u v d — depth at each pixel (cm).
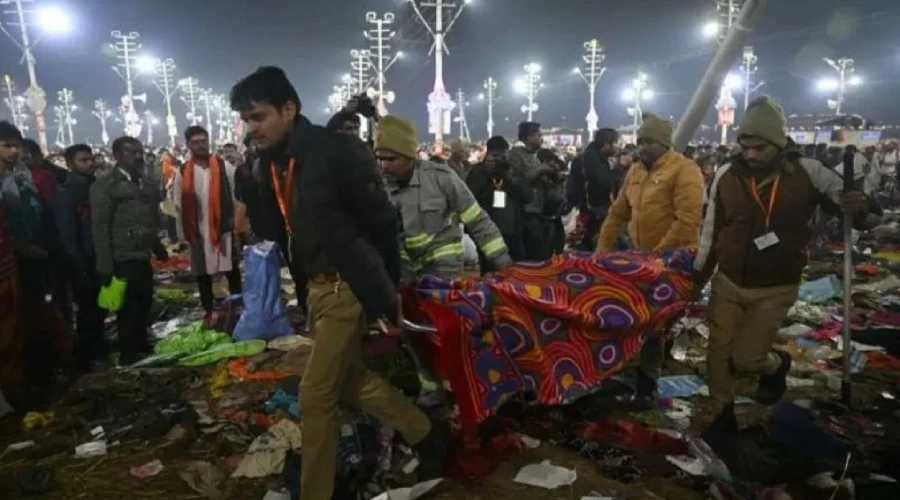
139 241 607
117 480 407
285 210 332
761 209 398
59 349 600
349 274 318
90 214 652
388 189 444
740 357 418
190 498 387
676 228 488
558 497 376
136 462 428
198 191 732
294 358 600
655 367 482
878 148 2272
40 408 518
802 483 378
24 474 408
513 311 410
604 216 828
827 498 363
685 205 487
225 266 751
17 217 571
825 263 1062
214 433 464
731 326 417
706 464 398
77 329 669
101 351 660
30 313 586
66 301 696
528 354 413
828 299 799
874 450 411
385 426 425
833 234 1281
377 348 529
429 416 407
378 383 368
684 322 659
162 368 594
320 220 314
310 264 338
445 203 448
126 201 599
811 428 421
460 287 409
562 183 823
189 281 1020
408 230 443
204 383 562
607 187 823
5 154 567
